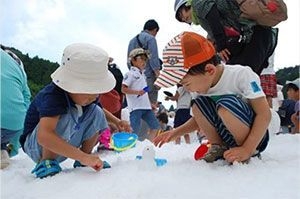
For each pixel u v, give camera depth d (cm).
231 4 248
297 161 187
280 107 495
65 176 171
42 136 178
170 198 137
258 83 185
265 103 183
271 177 157
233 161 176
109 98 377
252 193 139
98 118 201
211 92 187
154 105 450
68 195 148
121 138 270
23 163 237
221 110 180
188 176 160
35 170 186
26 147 199
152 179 155
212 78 182
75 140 198
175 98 419
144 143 283
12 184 177
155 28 458
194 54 177
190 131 210
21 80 262
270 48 269
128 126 270
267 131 190
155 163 175
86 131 201
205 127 193
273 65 356
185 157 208
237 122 178
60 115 184
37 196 154
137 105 398
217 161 185
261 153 205
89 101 187
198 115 193
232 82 184
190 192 141
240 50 253
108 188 150
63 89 181
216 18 245
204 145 202
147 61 441
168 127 566
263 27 256
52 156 187
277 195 137
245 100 186
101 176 167
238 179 154
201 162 183
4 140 252
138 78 401
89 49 183
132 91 396
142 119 408
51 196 151
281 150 218
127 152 249
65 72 182
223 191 141
